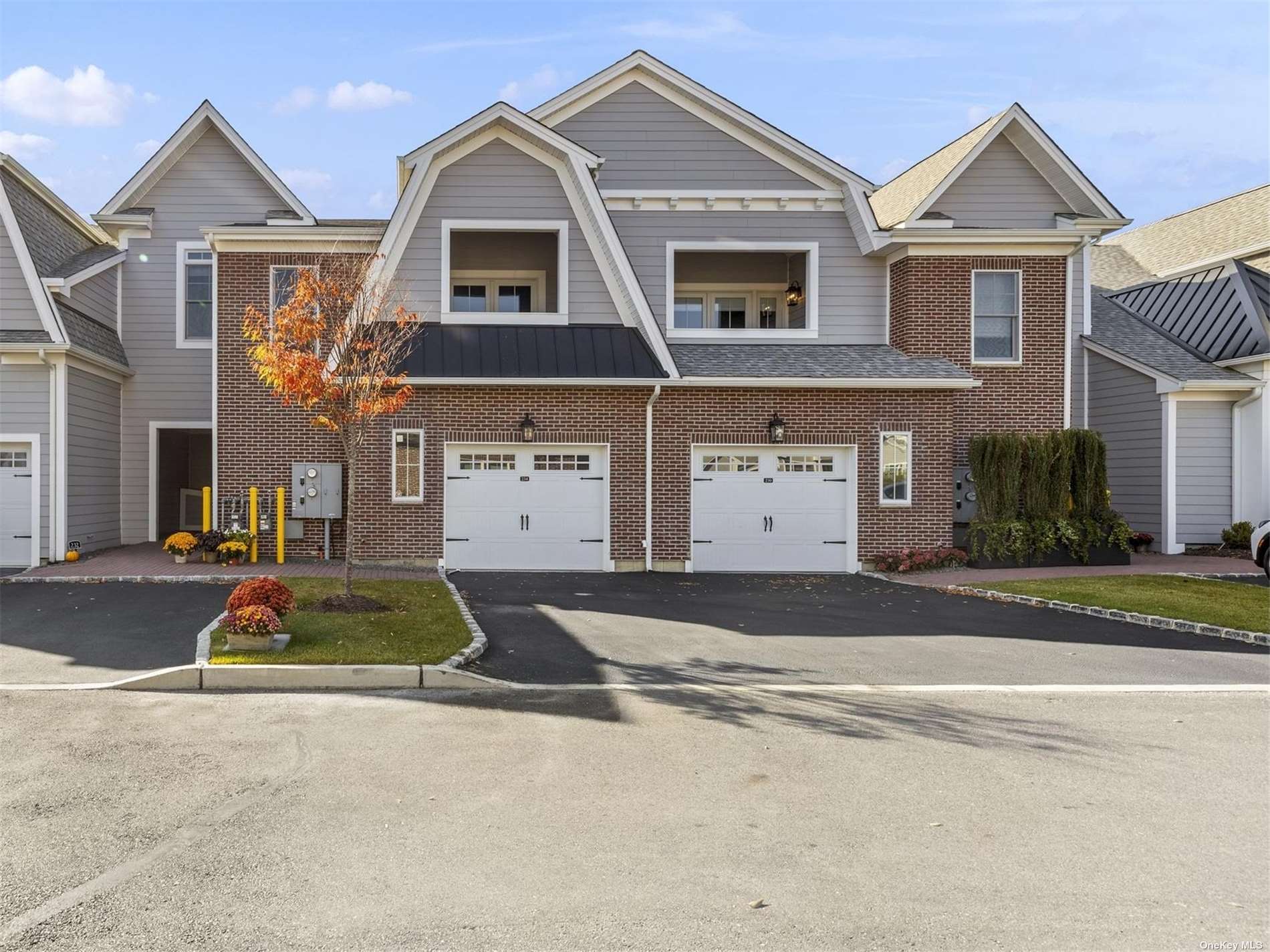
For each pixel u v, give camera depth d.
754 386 15.73
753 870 4.25
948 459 16.05
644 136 18.12
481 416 15.43
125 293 18.31
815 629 10.40
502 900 3.92
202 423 18.41
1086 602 11.73
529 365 15.50
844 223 18.19
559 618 10.86
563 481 15.72
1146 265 24.92
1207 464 18.02
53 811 4.84
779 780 5.50
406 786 5.30
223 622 8.47
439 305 16.36
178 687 7.57
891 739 6.34
